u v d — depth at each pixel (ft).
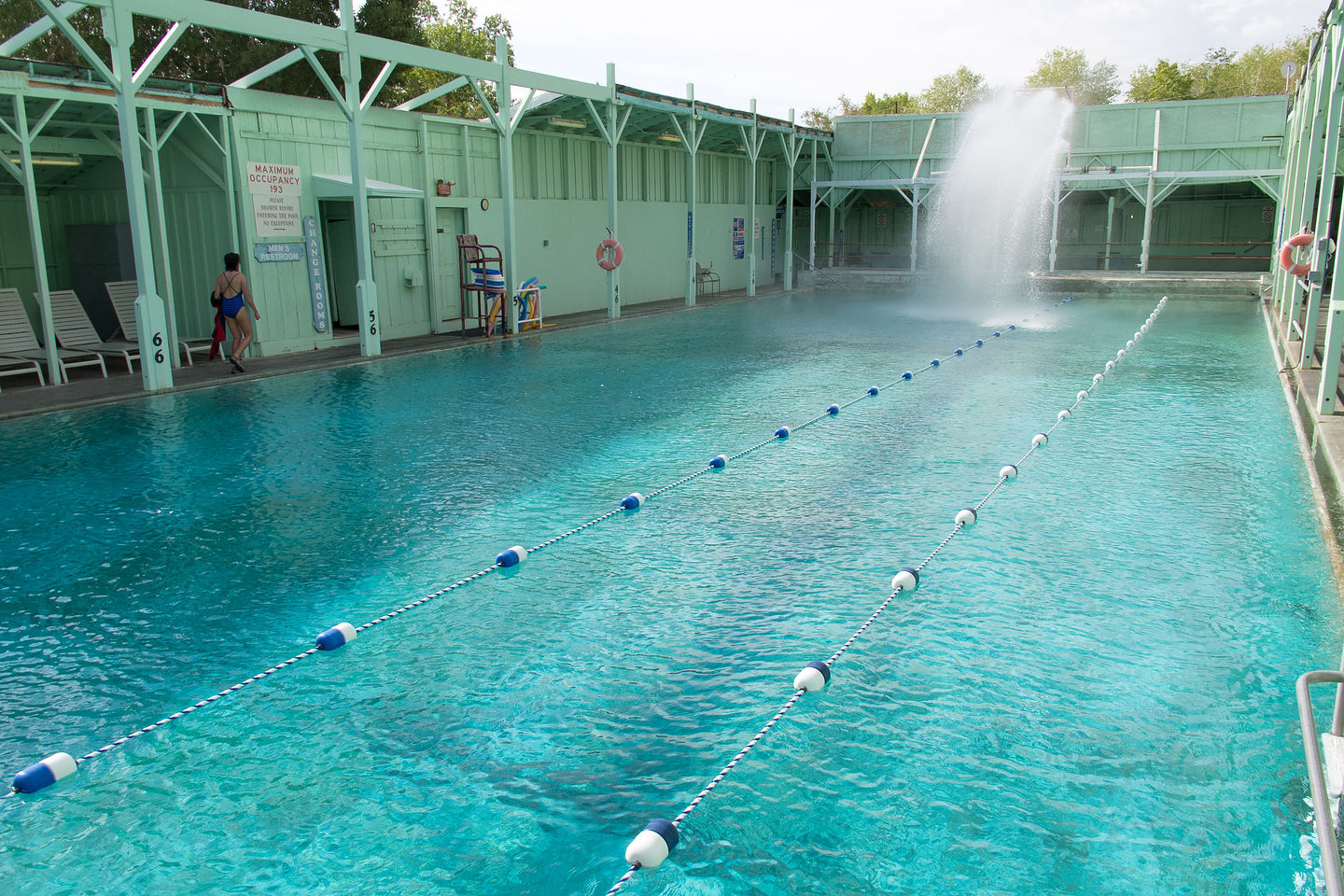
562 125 60.59
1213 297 74.18
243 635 15.21
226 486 23.57
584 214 66.90
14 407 32.35
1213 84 219.61
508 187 51.88
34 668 14.06
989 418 31.22
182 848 9.96
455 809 10.61
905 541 19.31
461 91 107.45
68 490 23.27
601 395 36.06
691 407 33.65
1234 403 32.86
